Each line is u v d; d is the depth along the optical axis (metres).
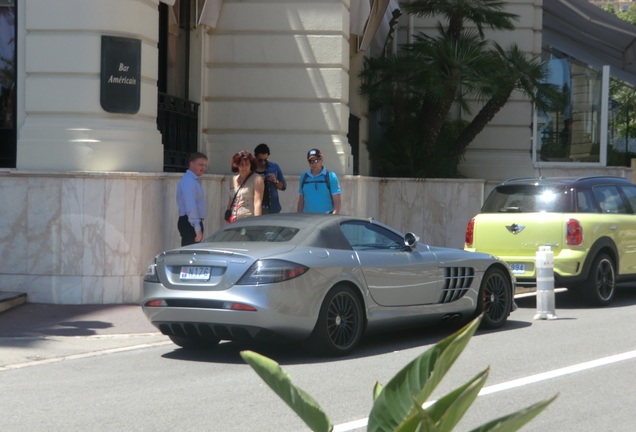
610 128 32.34
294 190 16.03
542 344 9.76
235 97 16.45
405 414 2.10
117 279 12.30
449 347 2.10
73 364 8.80
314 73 16.22
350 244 9.38
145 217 12.57
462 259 10.48
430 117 20.53
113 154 12.60
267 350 9.55
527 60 21.70
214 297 8.51
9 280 12.30
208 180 14.75
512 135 23.14
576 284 12.91
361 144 20.86
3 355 9.22
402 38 23.58
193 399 7.18
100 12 12.63
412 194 19.56
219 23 16.44
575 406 6.93
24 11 12.75
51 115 12.72
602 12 23.12
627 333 10.52
